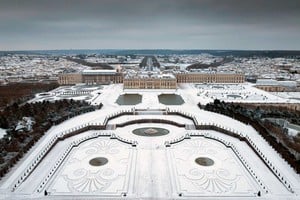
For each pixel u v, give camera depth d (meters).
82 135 192.38
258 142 173.25
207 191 118.44
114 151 162.88
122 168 140.12
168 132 199.75
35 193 115.56
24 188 119.38
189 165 144.00
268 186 122.62
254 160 150.12
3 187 119.75
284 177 129.62
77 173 134.50
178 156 155.50
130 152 161.25
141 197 113.25
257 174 133.88
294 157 146.75
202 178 130.12
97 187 121.25
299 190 118.75
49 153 158.62
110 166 142.38
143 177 130.50
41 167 140.38
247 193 117.00
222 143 177.00
